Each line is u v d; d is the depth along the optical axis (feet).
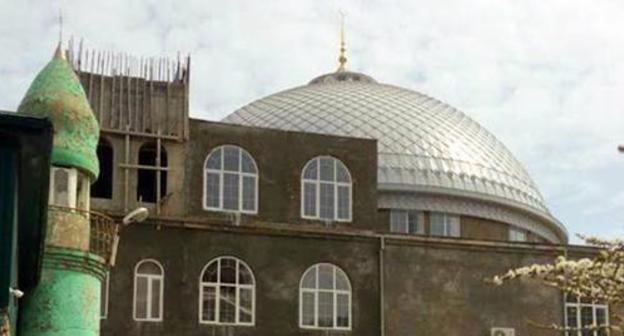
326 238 142.10
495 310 147.74
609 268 43.60
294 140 144.77
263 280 137.80
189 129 139.33
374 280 143.13
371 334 141.08
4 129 61.87
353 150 147.33
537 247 151.02
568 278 44.27
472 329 146.10
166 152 138.21
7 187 61.62
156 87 139.54
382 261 144.05
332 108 195.31
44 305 89.20
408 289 144.36
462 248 148.36
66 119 96.84
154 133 136.98
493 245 149.48
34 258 73.77
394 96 203.41
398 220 181.88
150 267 132.87
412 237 146.10
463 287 147.02
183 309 132.87
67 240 91.40
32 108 96.84
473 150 195.42
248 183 141.18
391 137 189.98
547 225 201.98
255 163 142.00
